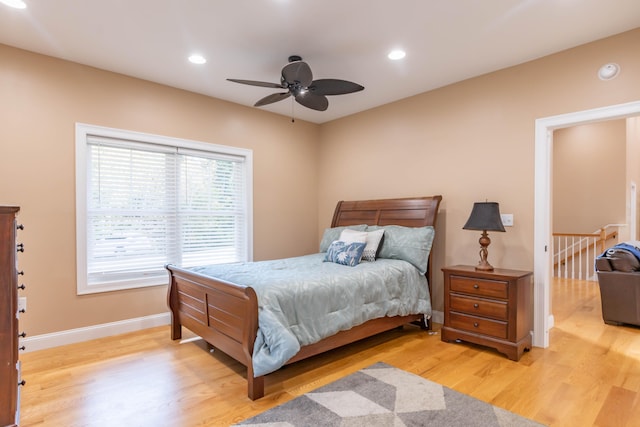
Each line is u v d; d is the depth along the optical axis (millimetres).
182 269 3180
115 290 3502
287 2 2371
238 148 4461
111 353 3002
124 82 3561
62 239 3211
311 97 3145
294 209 5098
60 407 2150
